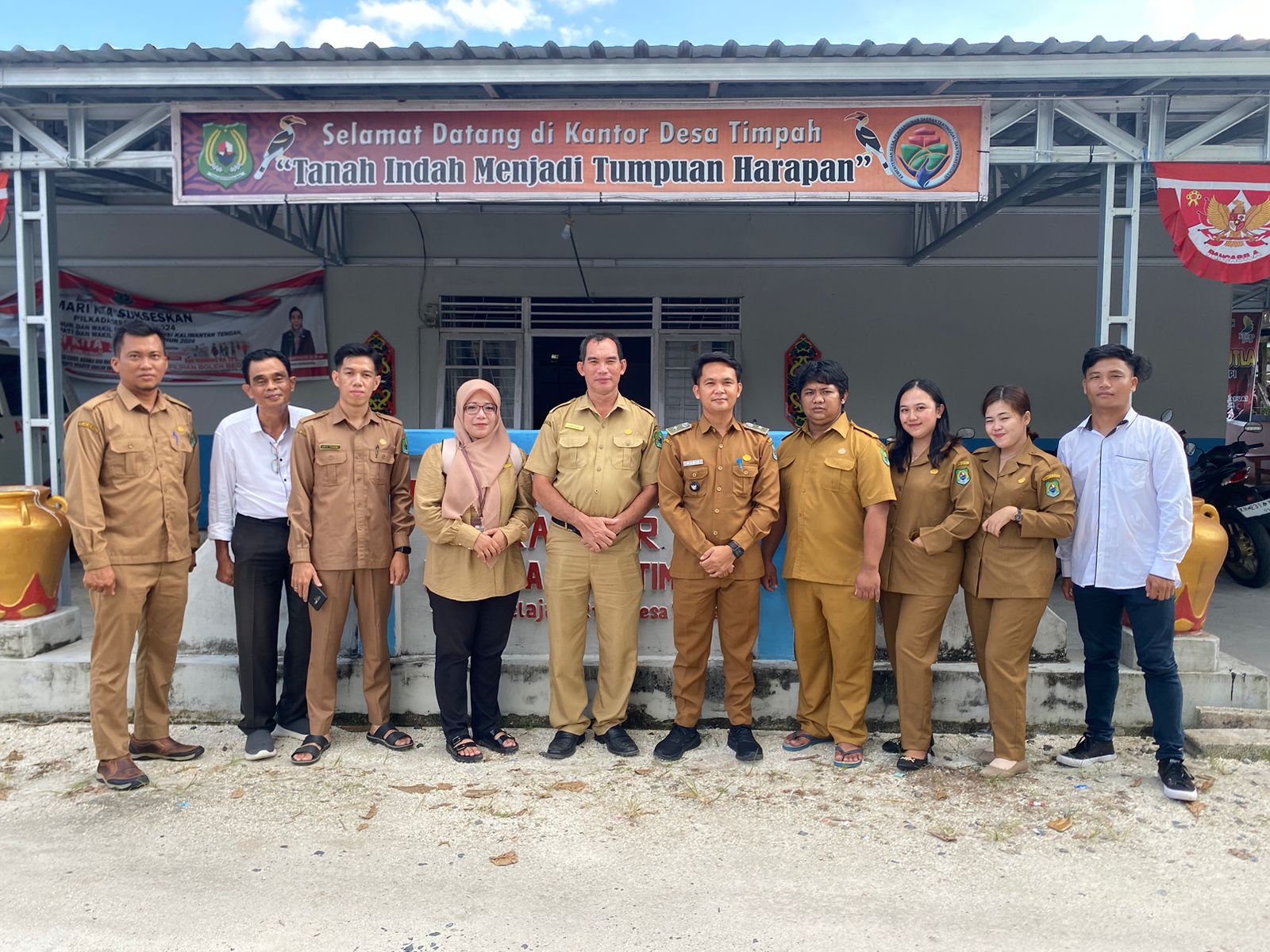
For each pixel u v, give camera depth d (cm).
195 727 392
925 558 333
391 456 357
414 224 802
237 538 357
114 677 327
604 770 346
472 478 339
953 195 455
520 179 460
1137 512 323
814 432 345
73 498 317
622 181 459
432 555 352
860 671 348
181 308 800
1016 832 296
